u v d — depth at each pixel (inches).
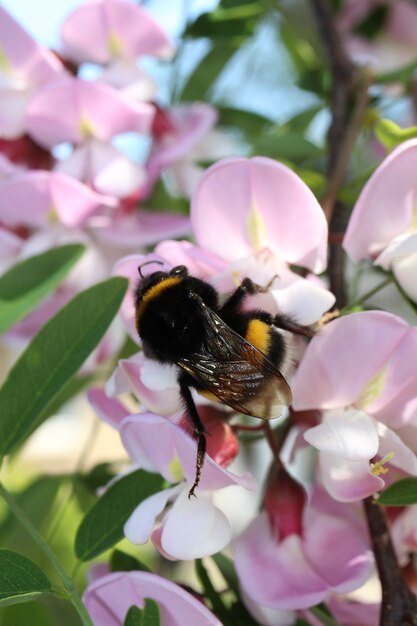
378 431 8.0
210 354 8.2
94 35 10.3
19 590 7.7
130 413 8.4
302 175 9.2
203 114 10.6
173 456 8.0
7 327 8.5
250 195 8.1
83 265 10.0
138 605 8.0
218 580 8.9
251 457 9.5
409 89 10.4
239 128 11.3
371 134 10.1
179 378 8.3
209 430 8.3
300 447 8.4
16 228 10.2
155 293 8.3
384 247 8.2
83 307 8.2
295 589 8.2
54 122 10.0
